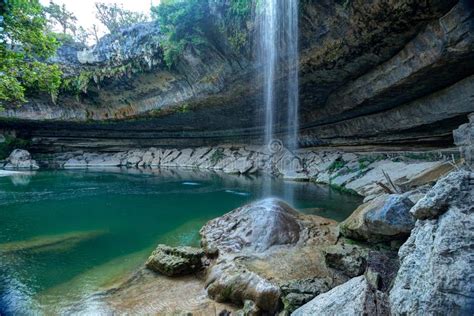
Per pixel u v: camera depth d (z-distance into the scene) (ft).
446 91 34.45
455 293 7.83
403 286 9.65
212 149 86.02
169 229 30.17
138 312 15.44
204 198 45.42
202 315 14.90
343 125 55.62
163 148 95.55
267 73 45.21
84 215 36.45
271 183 56.08
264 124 70.85
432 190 10.49
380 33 30.81
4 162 90.22
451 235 8.67
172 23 45.85
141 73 63.93
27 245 25.79
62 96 79.66
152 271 20.31
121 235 28.48
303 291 15.28
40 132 98.02
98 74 68.74
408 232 18.49
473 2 23.15
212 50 47.93
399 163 41.45
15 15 28.19
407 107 41.16
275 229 23.53
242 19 39.63
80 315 15.30
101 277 19.67
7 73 32.37
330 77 42.68
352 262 17.53
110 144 98.89
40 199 46.19
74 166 92.79
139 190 53.16
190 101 62.85
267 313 14.61
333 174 51.90
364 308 9.82
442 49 27.14
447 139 39.81
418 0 25.05
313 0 31.53
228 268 18.61
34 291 17.89
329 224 26.91
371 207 21.16
